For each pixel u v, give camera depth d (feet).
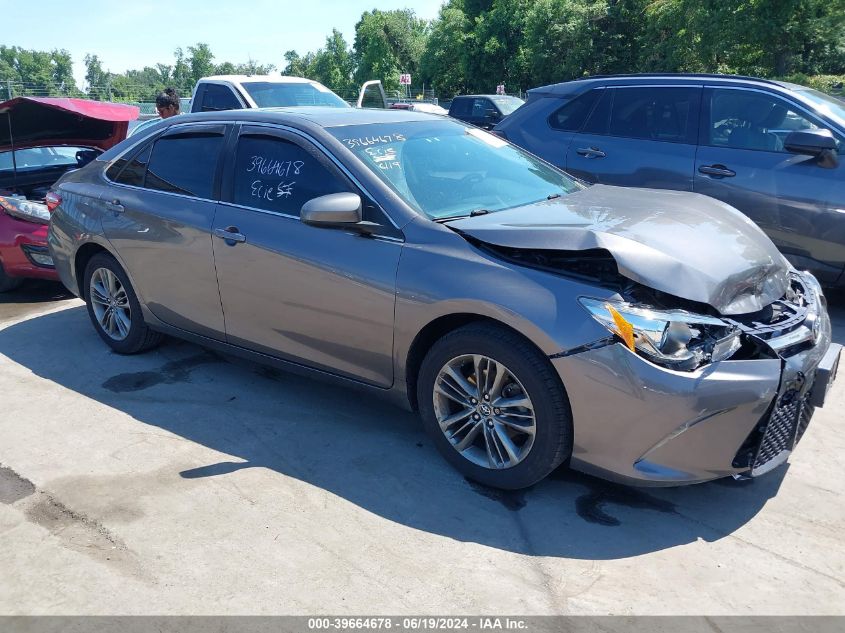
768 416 9.07
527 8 155.43
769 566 8.78
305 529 9.64
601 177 19.95
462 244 10.39
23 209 20.36
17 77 424.46
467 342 10.05
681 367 8.79
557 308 9.32
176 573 8.80
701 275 9.43
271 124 13.00
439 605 8.19
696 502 10.18
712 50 94.79
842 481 10.62
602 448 9.32
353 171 11.60
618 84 20.18
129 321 15.84
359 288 11.08
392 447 11.85
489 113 59.36
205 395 13.97
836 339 16.66
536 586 8.48
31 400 13.88
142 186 14.82
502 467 10.22
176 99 24.98
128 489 10.69
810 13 88.69
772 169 17.40
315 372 12.41
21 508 10.26
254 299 12.66
